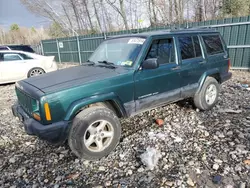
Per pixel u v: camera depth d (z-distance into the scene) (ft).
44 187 7.84
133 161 9.08
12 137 11.96
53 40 54.65
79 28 82.84
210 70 13.66
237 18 26.08
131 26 67.15
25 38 137.69
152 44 10.77
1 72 25.05
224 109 14.17
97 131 9.16
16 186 7.97
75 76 9.69
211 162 8.64
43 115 7.99
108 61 11.48
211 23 28.73
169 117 13.50
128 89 9.84
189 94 12.91
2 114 16.01
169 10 57.62
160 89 11.16
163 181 7.75
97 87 8.94
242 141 10.02
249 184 7.32
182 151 9.55
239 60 27.27
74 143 8.67
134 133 11.57
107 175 8.32
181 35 12.23
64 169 8.86
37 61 27.55
